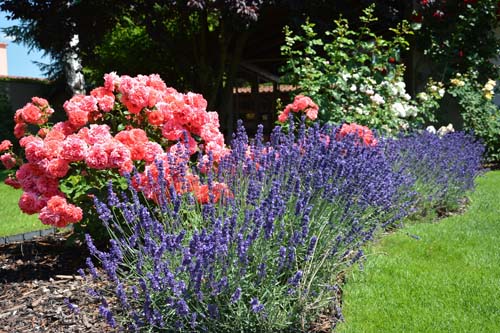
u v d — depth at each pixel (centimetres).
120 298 254
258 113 1413
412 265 397
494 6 1078
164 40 1147
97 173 397
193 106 416
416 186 557
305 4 988
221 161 365
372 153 459
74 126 407
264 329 262
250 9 917
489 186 739
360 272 379
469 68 1070
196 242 253
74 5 1101
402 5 1071
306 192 309
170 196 344
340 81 779
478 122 1036
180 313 238
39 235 511
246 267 258
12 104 1738
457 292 346
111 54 1414
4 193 819
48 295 328
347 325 299
